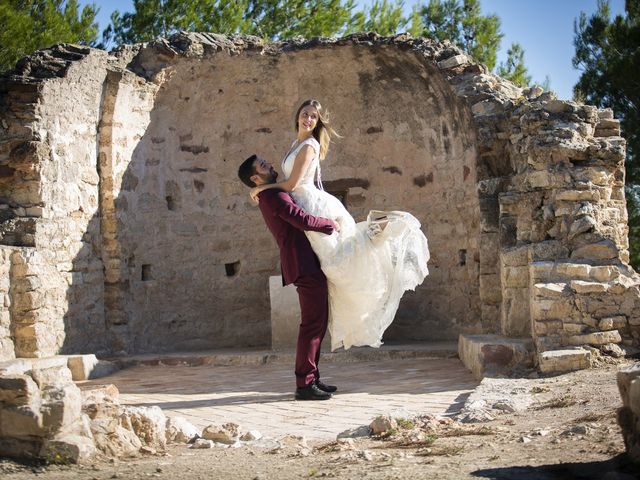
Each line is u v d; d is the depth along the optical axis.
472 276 11.10
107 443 4.69
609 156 8.82
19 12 16.67
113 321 10.77
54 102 10.04
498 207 9.91
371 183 12.05
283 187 7.11
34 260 9.35
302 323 7.21
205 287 11.90
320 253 7.11
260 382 8.47
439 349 9.88
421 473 3.98
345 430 5.58
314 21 19.34
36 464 4.34
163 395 7.79
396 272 7.20
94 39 18.36
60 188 10.08
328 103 12.08
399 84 11.61
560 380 6.98
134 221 11.18
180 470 4.30
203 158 11.98
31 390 4.47
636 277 8.02
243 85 11.94
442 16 21.53
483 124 10.23
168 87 11.48
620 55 16.91
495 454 4.36
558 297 7.70
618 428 4.70
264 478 4.06
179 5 18.61
